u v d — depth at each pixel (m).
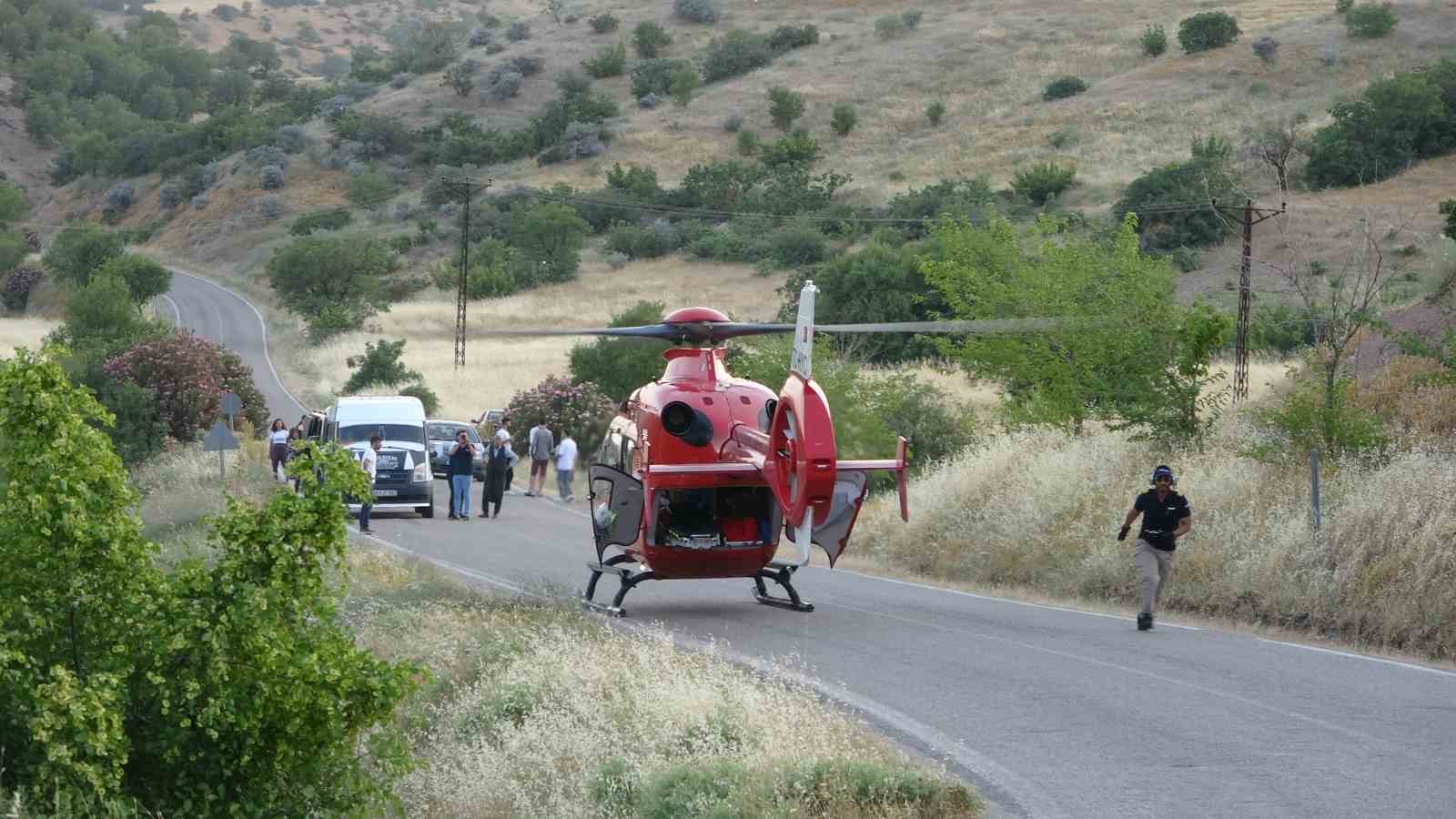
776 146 148.62
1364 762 11.41
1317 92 128.25
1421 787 10.63
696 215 136.25
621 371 55.50
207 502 32.88
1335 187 96.38
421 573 22.58
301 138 190.12
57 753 7.84
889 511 30.81
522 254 123.75
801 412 15.80
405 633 17.23
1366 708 13.52
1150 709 13.56
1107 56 163.62
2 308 136.62
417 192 168.00
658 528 19.22
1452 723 12.81
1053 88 151.75
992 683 14.88
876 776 10.34
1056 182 116.38
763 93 176.75
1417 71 104.00
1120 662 16.16
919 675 15.37
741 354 40.19
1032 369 33.41
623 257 125.06
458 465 36.12
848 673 15.45
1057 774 11.17
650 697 13.00
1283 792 10.57
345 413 38.78
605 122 175.50
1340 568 19.55
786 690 14.13
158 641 8.62
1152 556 19.00
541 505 40.94
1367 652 17.23
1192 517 23.23
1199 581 21.16
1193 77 143.50
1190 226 90.56
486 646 15.98
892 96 166.38
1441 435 24.77
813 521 15.98
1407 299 36.47
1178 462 26.23
